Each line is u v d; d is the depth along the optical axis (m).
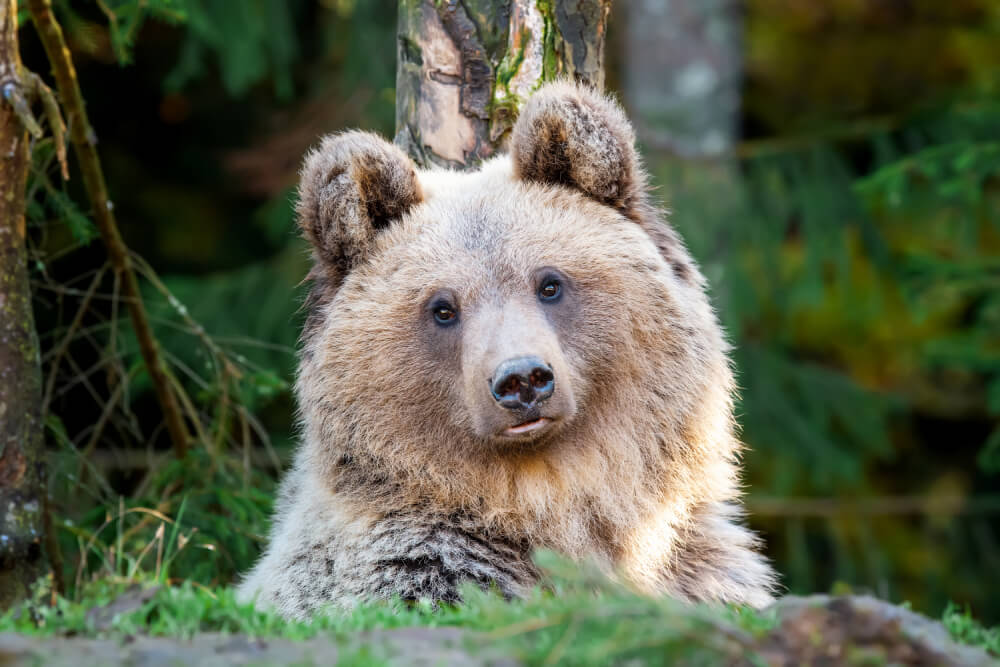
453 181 9.09
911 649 5.42
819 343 22.17
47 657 5.48
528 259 8.30
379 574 8.20
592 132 8.66
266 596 8.74
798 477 21.05
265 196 22.16
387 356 8.38
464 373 8.05
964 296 20.30
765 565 9.27
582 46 10.16
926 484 22.95
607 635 5.24
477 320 8.10
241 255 22.30
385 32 19.45
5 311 7.92
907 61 22.98
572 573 5.69
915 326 22.23
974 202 17.20
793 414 19.33
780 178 18.81
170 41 21.95
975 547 21.67
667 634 5.16
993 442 17.41
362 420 8.45
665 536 8.69
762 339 20.81
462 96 9.96
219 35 17.67
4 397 7.88
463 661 5.43
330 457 8.58
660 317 8.53
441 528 8.40
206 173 22.66
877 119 20.30
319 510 8.65
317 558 8.53
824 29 23.28
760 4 23.38
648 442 8.53
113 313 11.22
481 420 7.88
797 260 20.94
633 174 8.80
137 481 15.42
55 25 9.63
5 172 7.93
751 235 18.42
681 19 19.03
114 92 22.30
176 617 6.12
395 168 8.64
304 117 20.02
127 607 6.19
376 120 19.12
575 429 8.38
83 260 19.45
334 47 20.27
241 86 17.89
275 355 18.59
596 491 8.46
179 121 22.66
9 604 7.84
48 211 15.63
